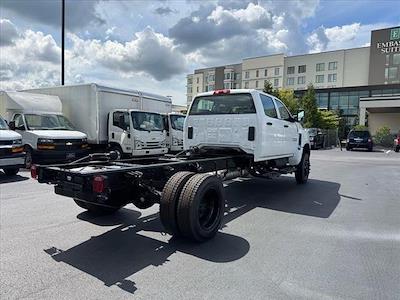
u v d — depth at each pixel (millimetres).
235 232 5156
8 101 12484
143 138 13094
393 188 9219
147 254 4227
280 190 8711
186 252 4312
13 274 3615
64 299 3115
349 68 74625
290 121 8836
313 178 11062
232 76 92812
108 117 13484
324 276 3668
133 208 6516
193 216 4457
